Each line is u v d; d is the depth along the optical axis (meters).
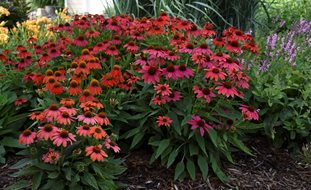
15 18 7.01
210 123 2.97
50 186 2.55
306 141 3.66
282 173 3.27
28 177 2.89
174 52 3.32
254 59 3.65
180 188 2.91
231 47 3.12
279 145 3.59
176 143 3.07
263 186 3.07
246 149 3.16
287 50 3.98
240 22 5.78
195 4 5.57
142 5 5.56
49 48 3.54
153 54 2.97
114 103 3.04
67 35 3.96
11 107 3.37
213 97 3.05
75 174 2.57
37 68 3.50
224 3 5.76
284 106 3.52
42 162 2.60
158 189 2.88
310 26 5.05
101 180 2.67
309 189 3.12
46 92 3.14
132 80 3.17
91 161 2.55
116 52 3.30
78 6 9.90
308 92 3.45
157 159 3.15
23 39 4.49
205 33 3.40
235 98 3.48
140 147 3.29
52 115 2.49
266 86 3.62
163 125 3.10
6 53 3.72
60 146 2.60
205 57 2.94
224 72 3.07
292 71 3.73
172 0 5.42
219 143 2.96
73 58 3.55
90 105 2.69
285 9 7.23
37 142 2.59
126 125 3.24
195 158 3.10
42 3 11.41
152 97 3.08
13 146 3.14
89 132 2.49
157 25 3.50
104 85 3.04
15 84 3.48
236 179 3.09
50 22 5.04
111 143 2.63
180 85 3.04
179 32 3.55
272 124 3.48
